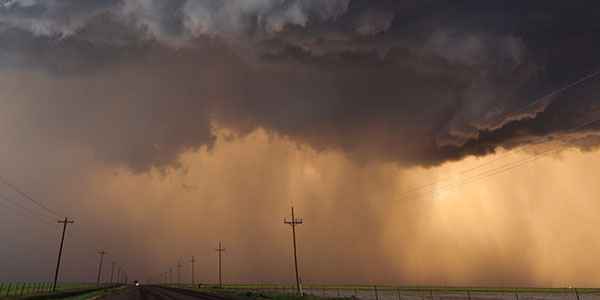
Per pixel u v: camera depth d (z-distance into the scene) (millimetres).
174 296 61594
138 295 65688
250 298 53750
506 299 66312
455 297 73562
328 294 79250
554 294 95750
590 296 84625
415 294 88438
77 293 63812
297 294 62062
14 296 42812
